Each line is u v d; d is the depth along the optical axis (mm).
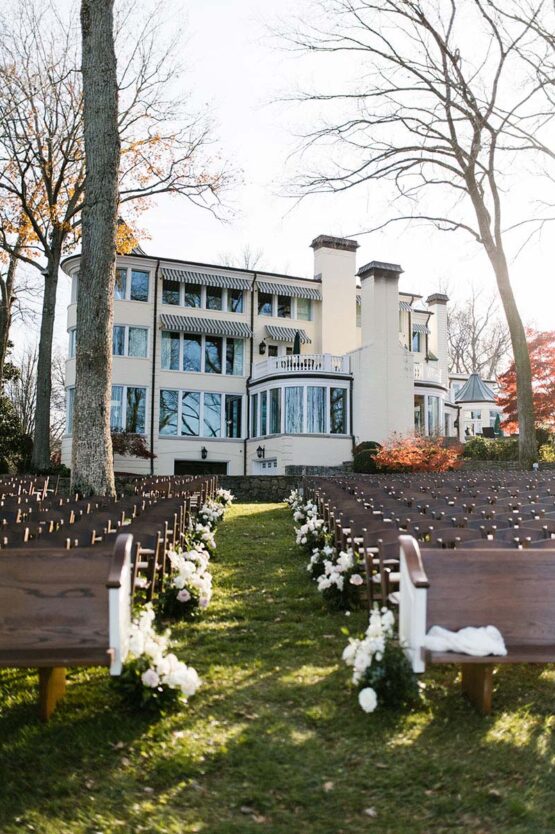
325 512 10641
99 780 3494
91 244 12234
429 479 17375
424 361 39438
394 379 31828
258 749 3736
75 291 33094
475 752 3727
